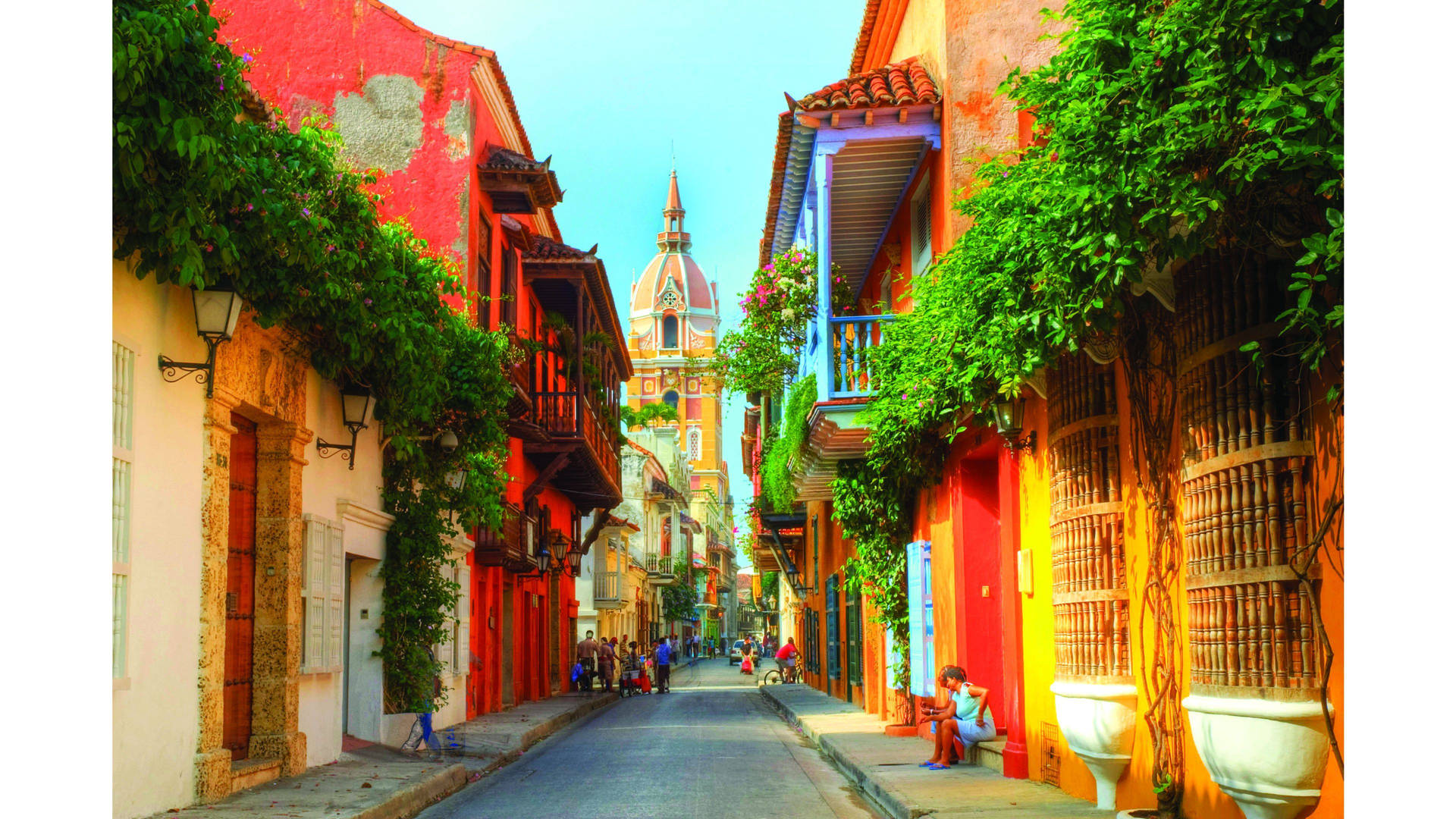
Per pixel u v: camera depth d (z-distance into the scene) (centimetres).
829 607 2953
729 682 5128
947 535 1445
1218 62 531
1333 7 512
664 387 15025
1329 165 506
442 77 1948
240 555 1125
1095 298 689
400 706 1520
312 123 1088
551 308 2891
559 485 3381
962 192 1366
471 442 1617
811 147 1509
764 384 1767
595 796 1144
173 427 903
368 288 1141
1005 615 1162
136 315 842
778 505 2450
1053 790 1021
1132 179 586
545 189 2052
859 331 1455
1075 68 664
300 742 1166
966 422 1238
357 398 1332
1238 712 623
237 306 919
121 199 740
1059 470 958
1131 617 854
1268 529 623
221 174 762
